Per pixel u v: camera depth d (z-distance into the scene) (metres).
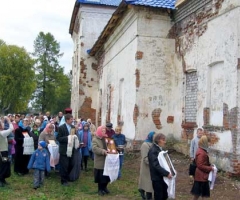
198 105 12.44
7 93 53.28
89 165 13.70
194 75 13.21
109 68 21.84
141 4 14.18
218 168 10.59
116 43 19.55
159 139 6.63
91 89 27.77
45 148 9.80
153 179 6.57
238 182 9.41
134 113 14.80
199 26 12.55
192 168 7.02
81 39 27.84
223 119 10.62
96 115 27.52
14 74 53.66
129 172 11.61
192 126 12.92
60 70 66.94
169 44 14.98
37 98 64.69
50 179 10.95
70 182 10.44
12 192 9.01
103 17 28.02
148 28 14.88
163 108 14.86
